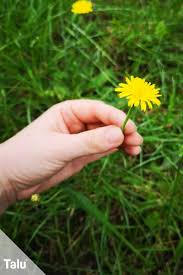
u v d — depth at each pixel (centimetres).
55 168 42
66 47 65
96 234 52
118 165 57
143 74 66
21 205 52
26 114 62
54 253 51
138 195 54
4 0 67
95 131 39
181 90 64
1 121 59
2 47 62
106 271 50
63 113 46
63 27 67
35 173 42
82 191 54
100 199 53
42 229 52
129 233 51
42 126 44
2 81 63
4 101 58
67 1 68
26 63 63
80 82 64
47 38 67
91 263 50
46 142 41
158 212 52
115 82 64
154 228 51
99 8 71
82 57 66
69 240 51
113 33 69
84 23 71
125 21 69
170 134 58
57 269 50
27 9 67
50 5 67
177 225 52
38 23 66
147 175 57
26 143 42
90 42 68
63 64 67
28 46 65
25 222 52
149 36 67
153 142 59
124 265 49
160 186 54
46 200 53
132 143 45
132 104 36
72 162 48
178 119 60
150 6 70
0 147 43
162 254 50
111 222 53
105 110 44
